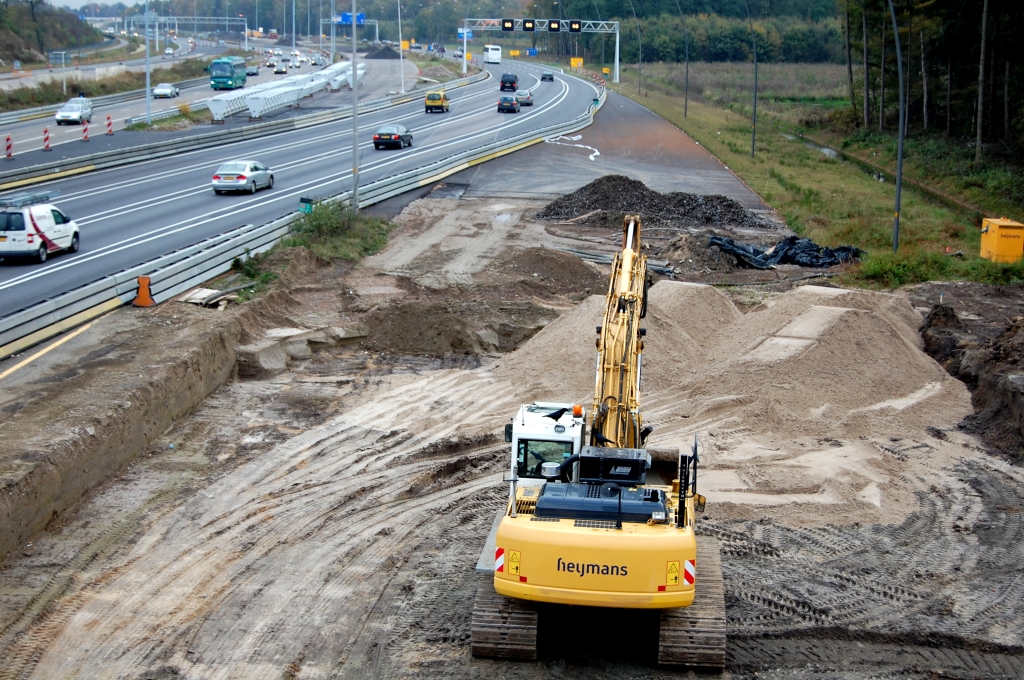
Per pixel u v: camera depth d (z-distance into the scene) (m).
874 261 33.19
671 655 10.34
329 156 55.84
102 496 15.18
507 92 96.25
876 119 84.62
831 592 12.50
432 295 28.62
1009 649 11.17
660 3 175.00
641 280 15.44
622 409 12.91
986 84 66.62
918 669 10.77
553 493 10.61
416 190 47.56
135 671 10.30
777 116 95.81
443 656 10.80
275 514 14.75
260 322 24.75
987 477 16.70
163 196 41.22
